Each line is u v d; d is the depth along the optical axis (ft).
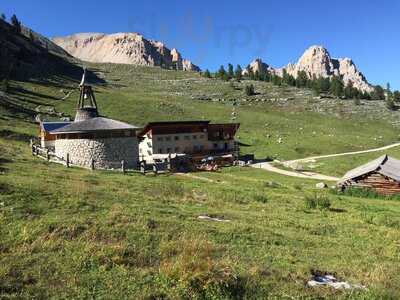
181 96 650.02
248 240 63.05
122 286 41.96
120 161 225.76
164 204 87.25
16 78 568.00
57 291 40.11
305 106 629.10
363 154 341.21
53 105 462.19
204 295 41.42
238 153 335.26
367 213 115.65
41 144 258.98
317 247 65.92
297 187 188.75
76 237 54.95
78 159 217.15
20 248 49.47
